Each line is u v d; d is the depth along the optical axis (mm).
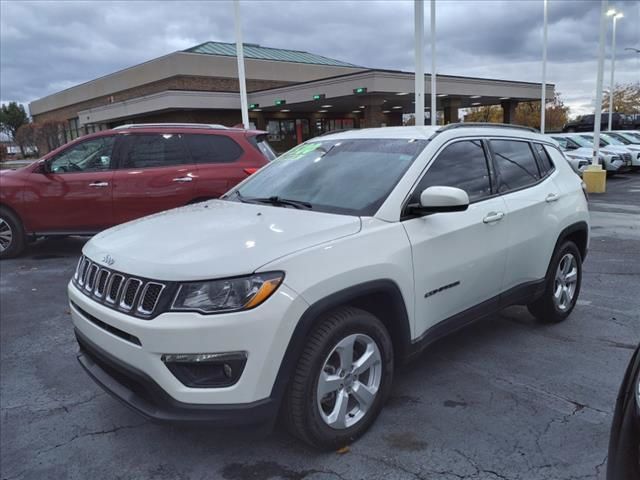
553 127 56719
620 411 2068
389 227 3141
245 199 3924
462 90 30547
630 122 36406
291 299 2580
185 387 2525
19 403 3645
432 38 20109
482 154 4008
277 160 4477
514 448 2951
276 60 39281
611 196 14234
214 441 3104
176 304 2527
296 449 2994
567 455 2881
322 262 2746
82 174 7684
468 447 2969
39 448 3107
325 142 4277
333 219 3121
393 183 3371
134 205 7645
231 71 37031
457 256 3508
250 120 34500
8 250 7875
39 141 50750
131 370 2645
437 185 3535
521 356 4141
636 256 7375
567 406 3385
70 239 9492
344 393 2924
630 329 4668
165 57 35312
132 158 7727
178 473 2838
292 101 30000
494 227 3807
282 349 2572
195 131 7922
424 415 3301
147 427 3297
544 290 4488
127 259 2816
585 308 5250
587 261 7160
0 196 7668
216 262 2596
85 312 3002
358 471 2791
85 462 2961
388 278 3006
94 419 3414
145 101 33188
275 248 2711
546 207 4367
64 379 4000
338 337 2811
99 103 44125
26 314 5457
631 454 1908
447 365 3998
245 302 2512
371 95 26812
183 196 7672
